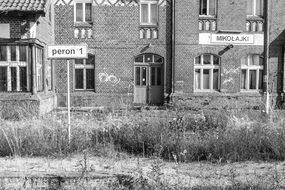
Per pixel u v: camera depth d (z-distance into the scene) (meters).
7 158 8.36
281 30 21.91
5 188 6.47
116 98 21.69
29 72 16.67
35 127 9.87
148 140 9.11
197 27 21.80
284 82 21.91
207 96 21.64
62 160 8.16
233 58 21.94
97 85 21.73
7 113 15.31
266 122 11.31
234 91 22.00
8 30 16.47
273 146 8.69
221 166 7.81
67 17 21.56
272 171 7.30
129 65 21.83
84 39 21.69
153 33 21.89
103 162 7.99
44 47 18.72
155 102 22.20
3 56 16.73
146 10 21.95
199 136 9.38
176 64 21.80
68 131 9.25
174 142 8.79
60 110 19.05
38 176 6.68
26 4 16.52
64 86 21.67
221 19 21.88
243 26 21.97
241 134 9.28
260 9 22.02
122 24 21.75
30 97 16.38
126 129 9.97
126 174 6.83
